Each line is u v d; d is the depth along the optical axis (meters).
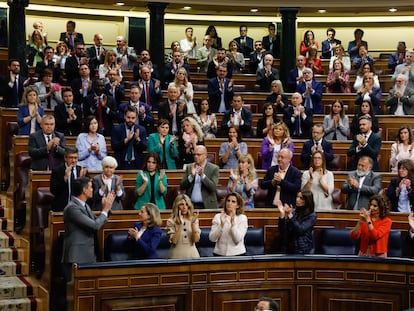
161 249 9.41
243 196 10.30
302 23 19.55
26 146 11.60
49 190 10.35
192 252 9.02
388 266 8.74
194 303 8.45
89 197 8.91
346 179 10.95
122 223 9.53
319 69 16.97
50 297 9.28
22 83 13.39
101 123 12.60
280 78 17.14
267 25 19.47
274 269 8.80
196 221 9.00
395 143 11.90
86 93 13.23
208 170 10.30
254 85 16.36
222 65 14.26
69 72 14.57
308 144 11.87
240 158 10.37
